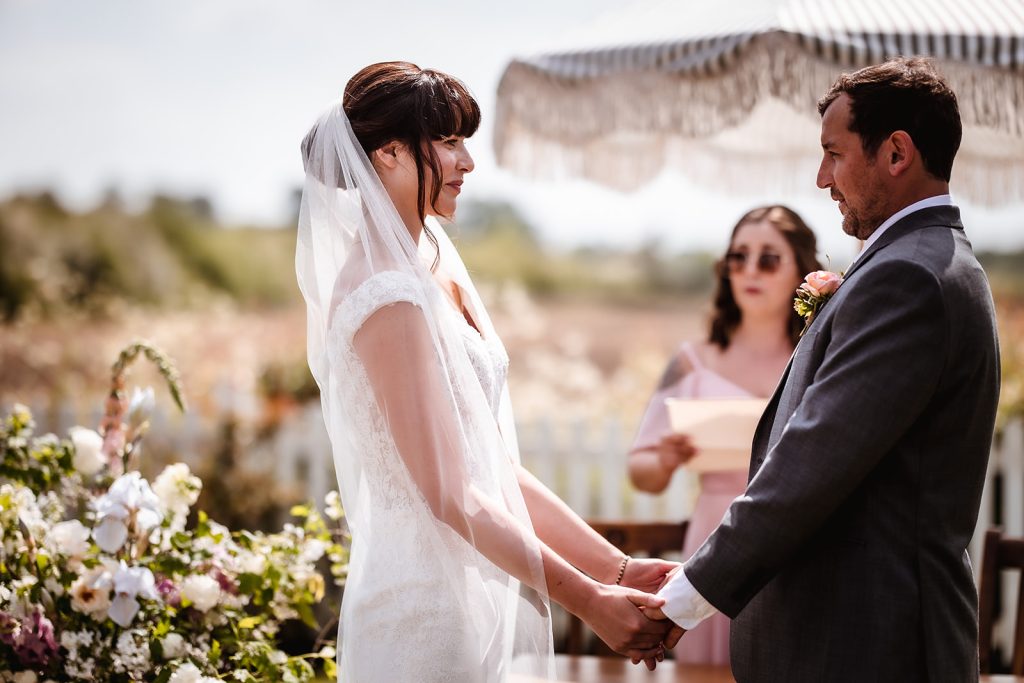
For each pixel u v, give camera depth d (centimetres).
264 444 560
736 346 376
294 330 1357
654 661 234
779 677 217
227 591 285
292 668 276
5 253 1414
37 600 261
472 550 220
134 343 297
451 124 232
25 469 289
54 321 1340
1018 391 541
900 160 216
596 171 400
